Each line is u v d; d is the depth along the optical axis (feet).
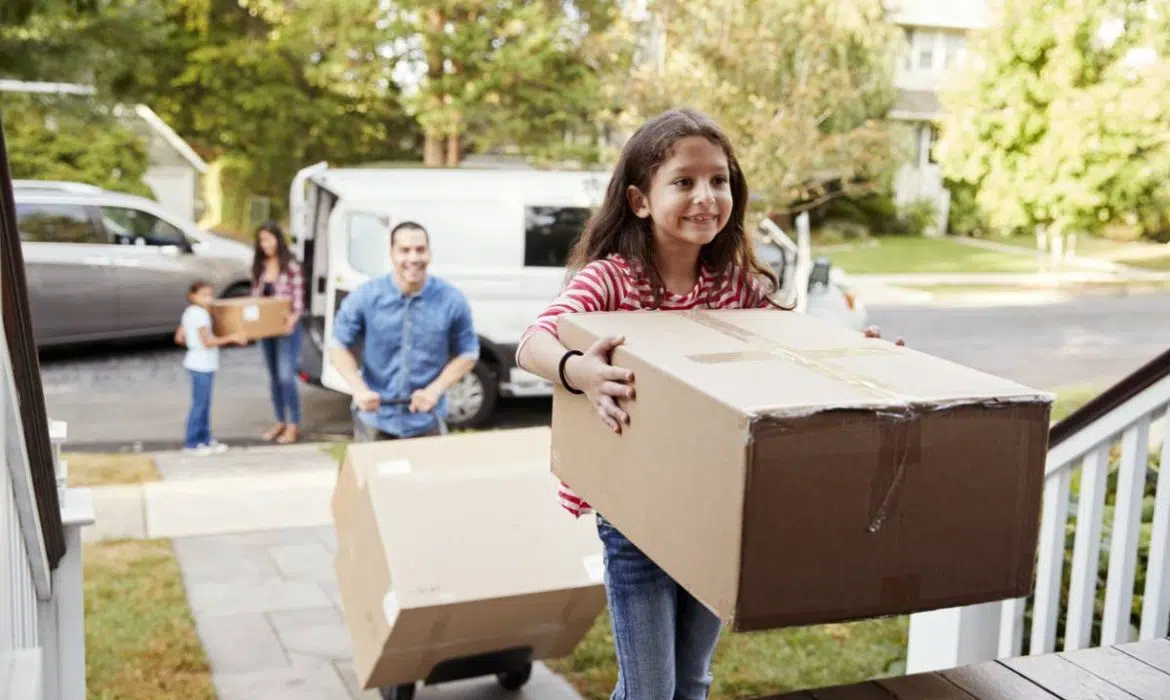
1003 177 33.22
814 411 4.34
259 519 20.10
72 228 35.58
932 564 4.67
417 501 10.72
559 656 11.42
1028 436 4.73
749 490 4.28
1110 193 31.81
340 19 57.93
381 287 14.94
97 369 35.01
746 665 13.79
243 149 72.43
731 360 5.03
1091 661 7.03
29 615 7.70
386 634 10.22
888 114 47.55
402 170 28.32
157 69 68.44
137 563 17.46
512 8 55.21
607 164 34.71
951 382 4.82
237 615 15.51
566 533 10.73
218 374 35.04
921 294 56.85
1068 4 31.35
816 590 4.48
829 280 31.86
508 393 28.55
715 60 30.17
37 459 7.55
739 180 6.41
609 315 5.92
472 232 27.76
